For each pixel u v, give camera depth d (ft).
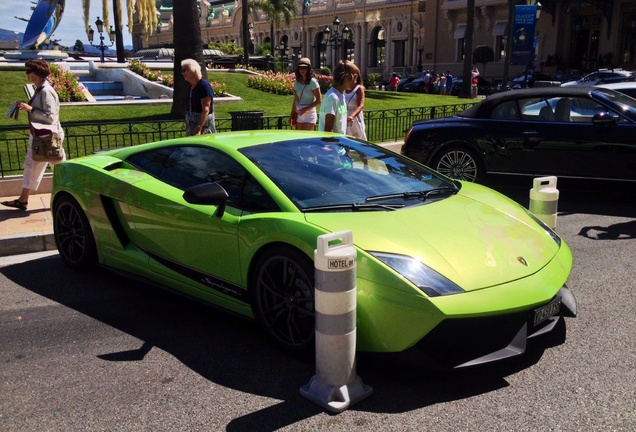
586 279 15.93
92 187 15.67
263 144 13.78
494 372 10.92
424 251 10.54
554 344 12.04
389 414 9.61
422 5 171.42
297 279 11.20
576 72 132.67
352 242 9.91
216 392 10.43
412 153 27.61
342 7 203.92
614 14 132.87
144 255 14.64
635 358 11.40
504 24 150.10
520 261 11.05
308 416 9.60
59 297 15.21
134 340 12.60
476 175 26.37
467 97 86.84
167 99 58.75
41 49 90.48
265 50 188.55
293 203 11.85
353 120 24.62
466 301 9.78
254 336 12.71
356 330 10.34
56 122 22.17
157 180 14.46
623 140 23.48
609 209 24.11
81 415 9.78
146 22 76.54
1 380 10.98
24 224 21.02
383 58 197.26
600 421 9.34
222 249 12.42
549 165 24.94
